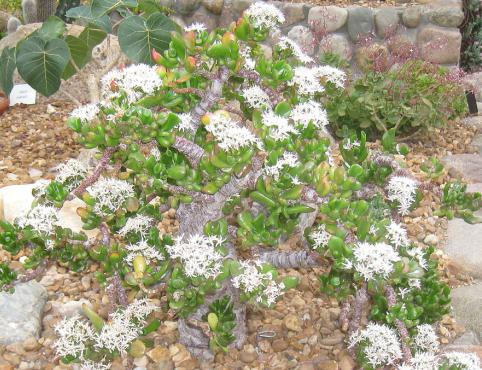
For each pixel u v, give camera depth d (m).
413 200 0.91
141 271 0.81
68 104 2.10
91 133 0.75
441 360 0.89
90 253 0.85
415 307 0.88
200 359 0.98
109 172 0.97
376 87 1.97
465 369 0.79
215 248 0.83
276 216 0.81
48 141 1.84
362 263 0.76
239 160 0.73
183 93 0.89
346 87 2.04
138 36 1.23
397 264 0.76
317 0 2.81
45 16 2.36
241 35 0.83
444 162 1.89
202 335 0.96
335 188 0.77
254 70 0.97
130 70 0.82
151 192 0.88
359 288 0.93
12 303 1.04
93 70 1.94
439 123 2.05
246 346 1.01
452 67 2.50
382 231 0.82
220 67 0.84
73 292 1.15
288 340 1.03
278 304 1.13
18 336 1.00
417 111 1.99
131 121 0.73
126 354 0.98
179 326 0.99
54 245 0.85
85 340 0.84
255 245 0.90
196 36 0.87
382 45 2.53
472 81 2.71
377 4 2.78
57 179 0.92
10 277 0.85
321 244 0.88
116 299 0.98
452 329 1.12
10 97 2.10
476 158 1.93
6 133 1.88
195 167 0.83
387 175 0.94
